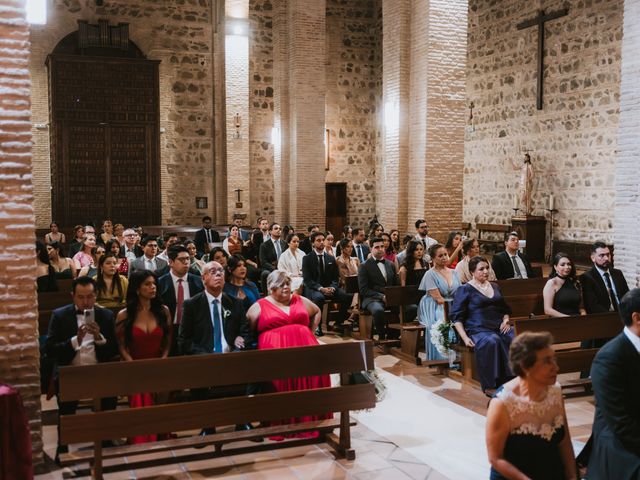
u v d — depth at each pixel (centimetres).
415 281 843
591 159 1577
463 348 654
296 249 993
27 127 438
